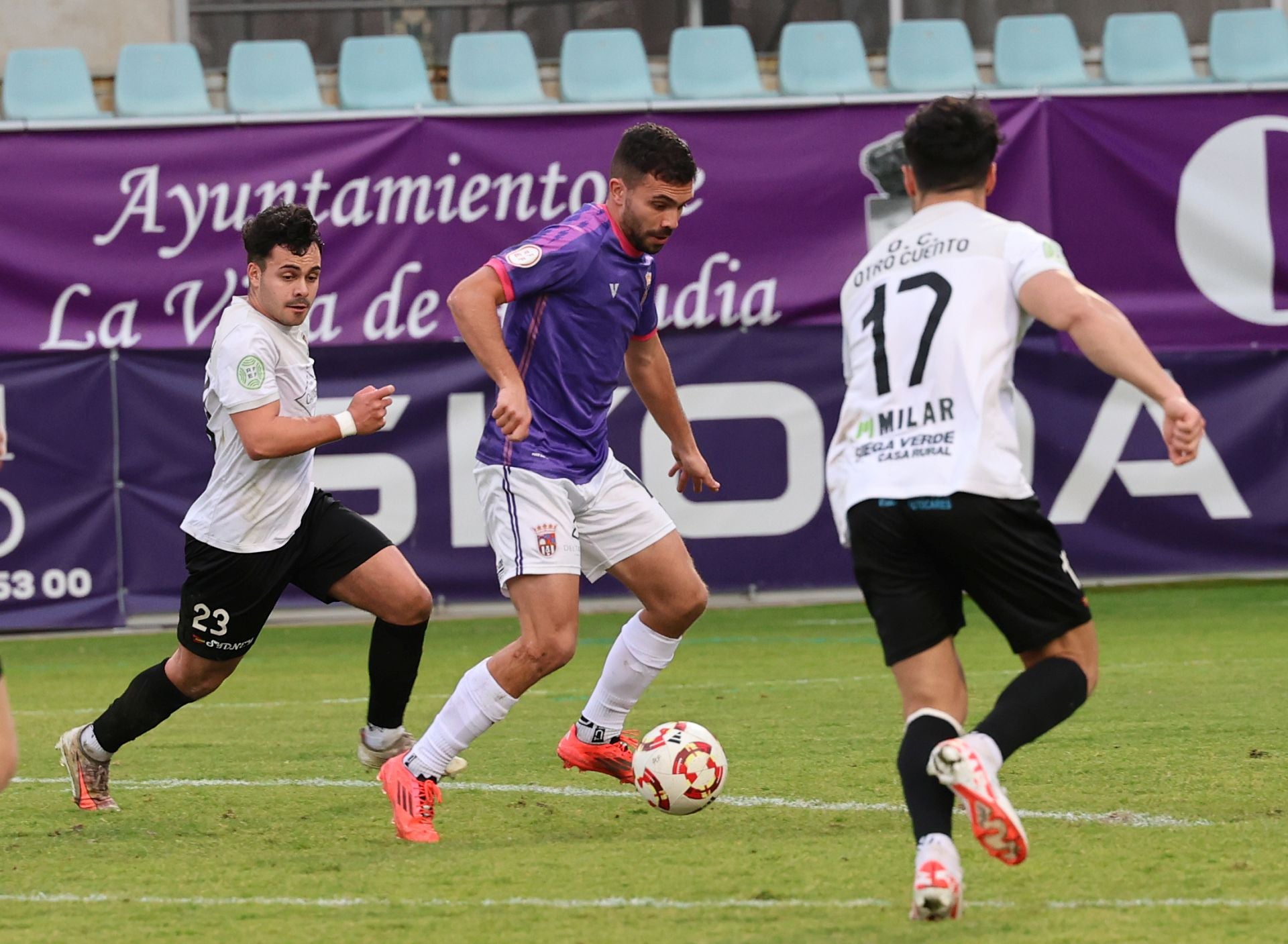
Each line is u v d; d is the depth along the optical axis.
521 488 16.33
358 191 40.00
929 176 12.98
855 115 41.16
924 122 12.96
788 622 38.84
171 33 49.41
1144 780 18.22
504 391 15.57
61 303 39.06
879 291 12.84
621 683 17.86
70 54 45.69
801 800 17.66
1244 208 41.66
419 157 40.22
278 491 17.28
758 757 20.70
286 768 21.12
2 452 13.45
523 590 16.17
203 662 17.61
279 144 39.88
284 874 14.48
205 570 17.31
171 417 39.31
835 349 41.00
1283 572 41.38
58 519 38.84
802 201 41.06
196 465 39.41
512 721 25.05
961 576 12.43
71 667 34.47
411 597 17.64
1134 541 41.03
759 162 40.94
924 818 11.63
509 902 13.09
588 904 12.94
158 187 39.47
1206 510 41.19
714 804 17.56
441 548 39.97
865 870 13.92
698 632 37.25
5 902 13.55
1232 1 52.88
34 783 20.25
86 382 39.03
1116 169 41.50
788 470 40.81
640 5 51.56
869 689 27.28
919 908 11.48
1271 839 14.80
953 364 12.23
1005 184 41.38
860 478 12.59
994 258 12.42
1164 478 41.09
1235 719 22.64
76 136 39.19
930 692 12.27
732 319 40.72
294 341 17.47
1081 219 41.53
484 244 40.44
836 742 21.75
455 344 40.03
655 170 16.31
